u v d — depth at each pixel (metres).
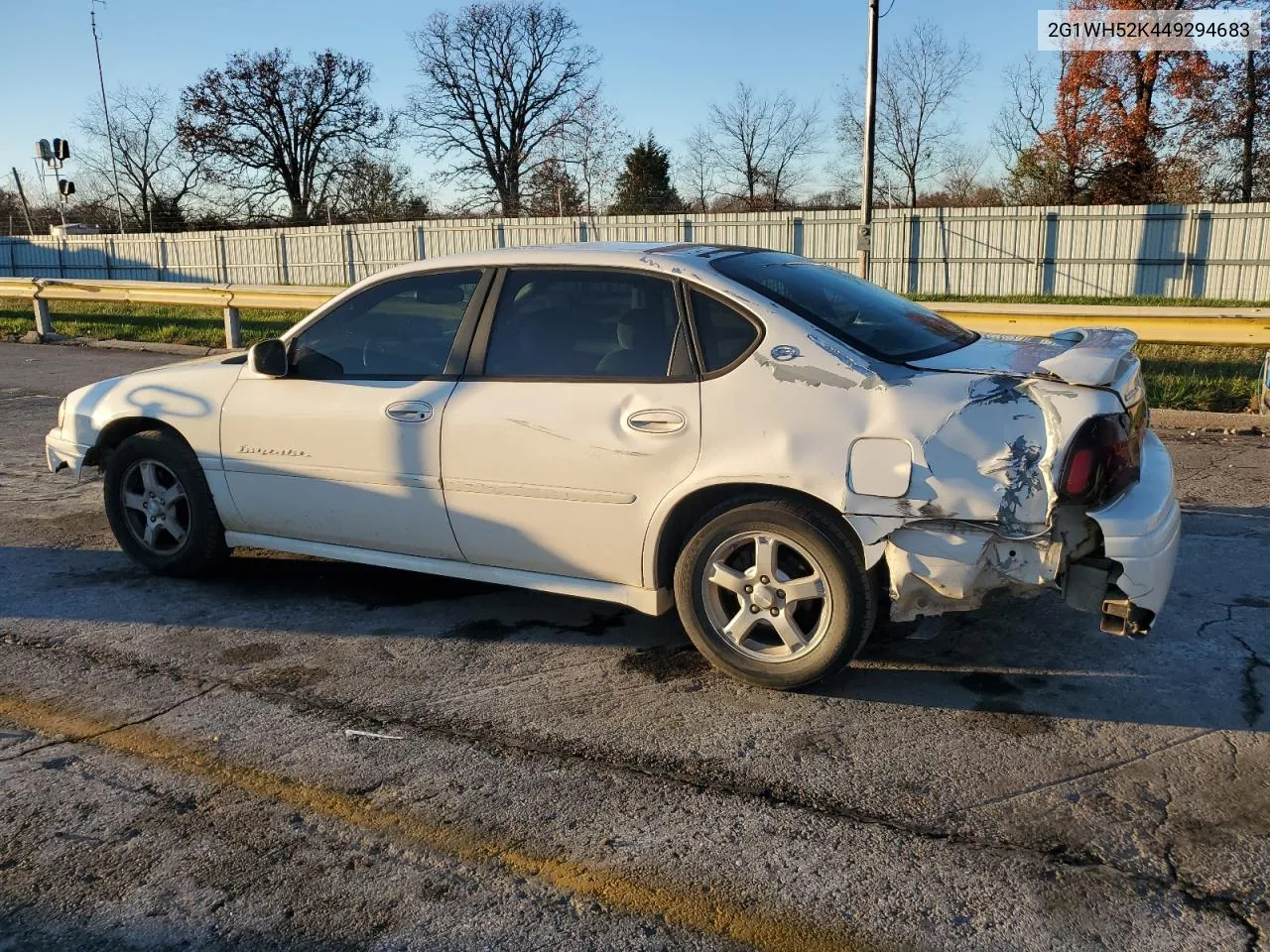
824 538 3.66
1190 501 6.40
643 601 4.08
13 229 50.38
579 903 2.73
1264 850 2.90
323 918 2.69
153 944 2.60
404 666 4.23
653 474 3.88
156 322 18.31
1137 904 2.69
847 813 3.13
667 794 3.25
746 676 3.94
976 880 2.80
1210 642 4.30
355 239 31.70
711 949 2.55
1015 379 3.53
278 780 3.36
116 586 5.20
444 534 4.41
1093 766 3.38
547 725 3.72
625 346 4.01
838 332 3.77
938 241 27.38
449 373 4.36
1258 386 9.24
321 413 4.60
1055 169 34.94
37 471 7.69
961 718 3.72
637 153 50.75
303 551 4.88
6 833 3.08
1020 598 4.80
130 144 54.53
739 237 29.14
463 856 2.95
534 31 55.50
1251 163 32.47
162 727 3.73
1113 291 26.09
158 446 5.10
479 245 30.95
